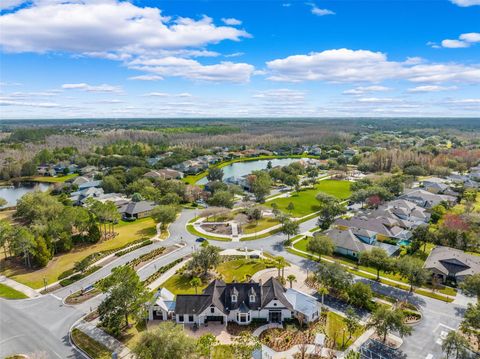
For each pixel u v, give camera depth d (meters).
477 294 70.44
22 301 75.00
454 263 86.25
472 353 56.88
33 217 125.56
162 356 48.53
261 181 171.88
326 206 129.75
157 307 68.75
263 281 83.88
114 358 54.78
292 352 58.28
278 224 129.88
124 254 100.94
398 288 80.56
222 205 148.50
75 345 59.94
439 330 63.81
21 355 57.28
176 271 89.38
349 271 89.69
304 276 86.94
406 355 57.06
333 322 67.00
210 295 69.06
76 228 117.25
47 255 92.38
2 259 97.38
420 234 104.00
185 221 135.12
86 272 88.00
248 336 62.22
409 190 172.38
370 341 60.84
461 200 159.50
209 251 86.75
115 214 122.00
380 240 112.12
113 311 62.84
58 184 192.00
